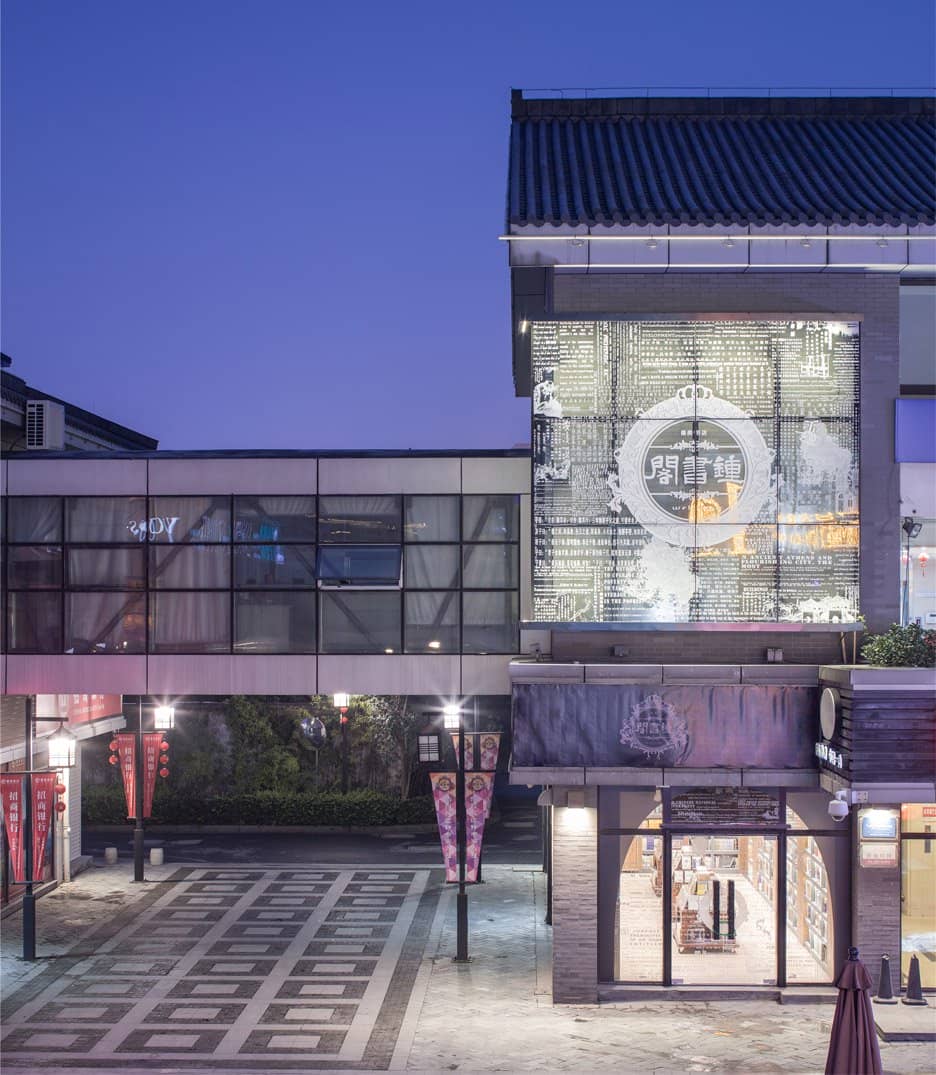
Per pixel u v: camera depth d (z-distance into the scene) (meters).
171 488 23.64
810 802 19.83
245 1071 16.78
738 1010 19.16
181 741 37.75
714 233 19.42
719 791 19.83
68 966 21.67
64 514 23.75
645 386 19.80
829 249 19.50
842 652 19.86
